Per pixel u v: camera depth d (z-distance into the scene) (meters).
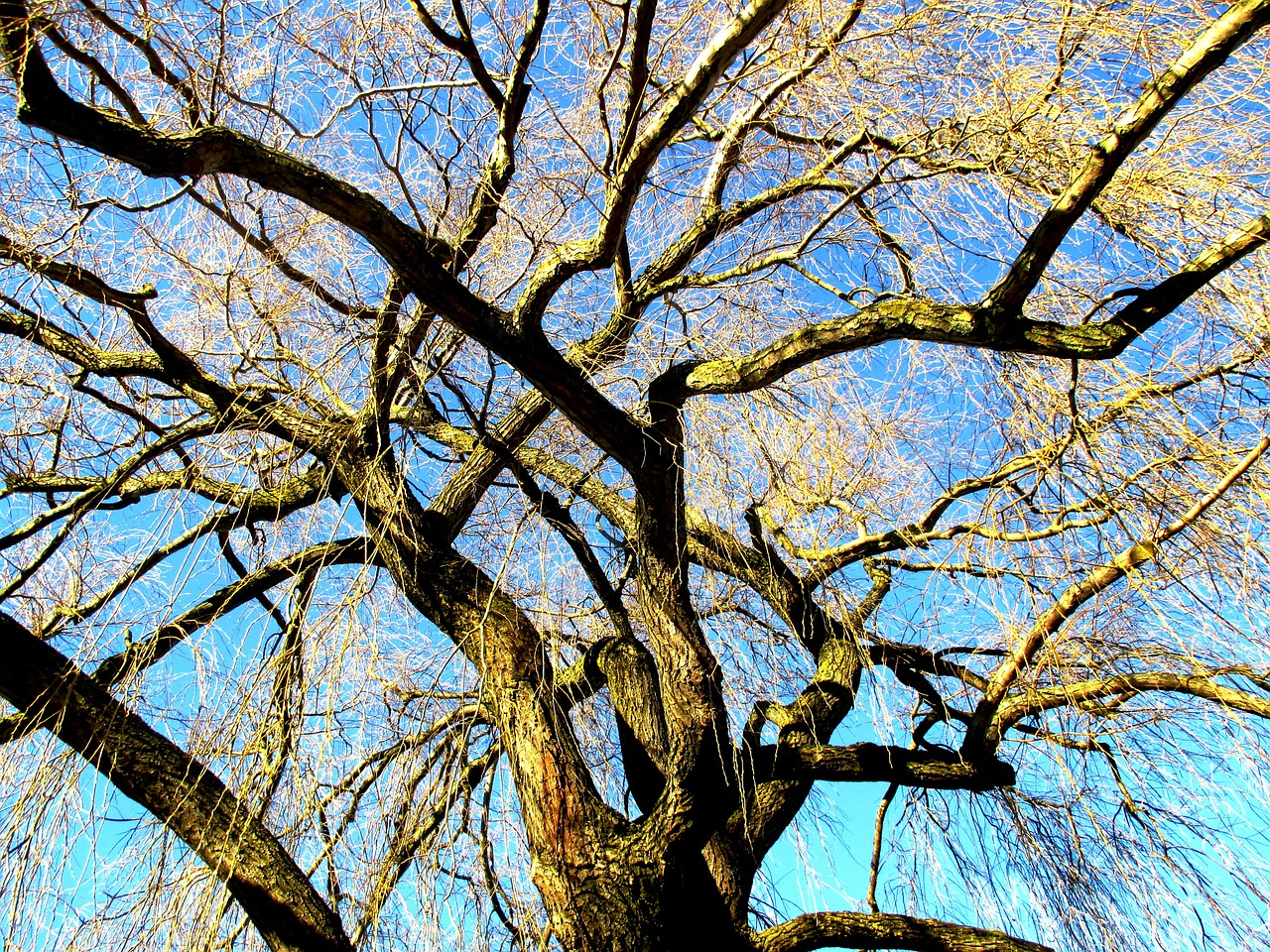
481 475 4.71
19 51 2.94
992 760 4.30
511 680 4.11
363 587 4.02
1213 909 4.02
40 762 3.76
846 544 4.99
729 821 4.23
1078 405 4.21
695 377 3.94
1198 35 4.16
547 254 4.74
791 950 3.87
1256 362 4.20
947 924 3.91
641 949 3.61
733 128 4.82
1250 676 4.04
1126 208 4.39
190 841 3.62
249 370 4.70
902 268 4.70
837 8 4.45
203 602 4.50
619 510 5.14
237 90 4.22
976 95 4.40
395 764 4.36
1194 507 3.85
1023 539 4.14
